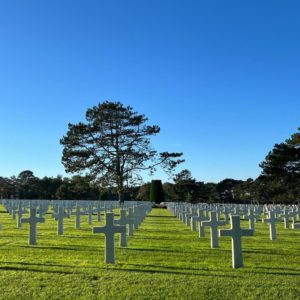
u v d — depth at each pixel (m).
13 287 7.77
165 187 89.50
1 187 108.00
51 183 105.12
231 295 7.33
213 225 13.52
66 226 22.22
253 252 12.38
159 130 58.94
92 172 57.78
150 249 12.88
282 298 7.19
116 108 57.53
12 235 16.94
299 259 11.22
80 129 57.06
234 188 101.94
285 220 22.11
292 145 58.28
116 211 39.34
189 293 7.43
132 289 7.65
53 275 8.66
